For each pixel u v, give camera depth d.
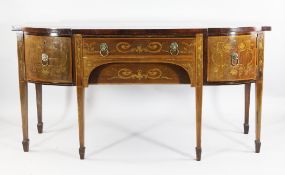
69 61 2.61
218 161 2.70
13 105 3.57
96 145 2.98
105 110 3.58
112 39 2.56
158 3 3.45
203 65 2.60
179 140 3.07
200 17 3.46
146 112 3.58
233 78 2.63
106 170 2.59
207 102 3.57
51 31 2.58
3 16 3.46
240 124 3.40
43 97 3.58
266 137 3.11
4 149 2.90
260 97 2.73
